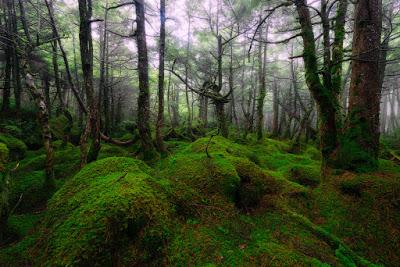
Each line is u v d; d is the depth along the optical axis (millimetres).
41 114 6137
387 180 4988
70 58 20344
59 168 8164
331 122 6180
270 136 23953
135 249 3113
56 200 4129
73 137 14766
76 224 3154
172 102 28250
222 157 5551
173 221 3744
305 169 7617
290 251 3422
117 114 22969
